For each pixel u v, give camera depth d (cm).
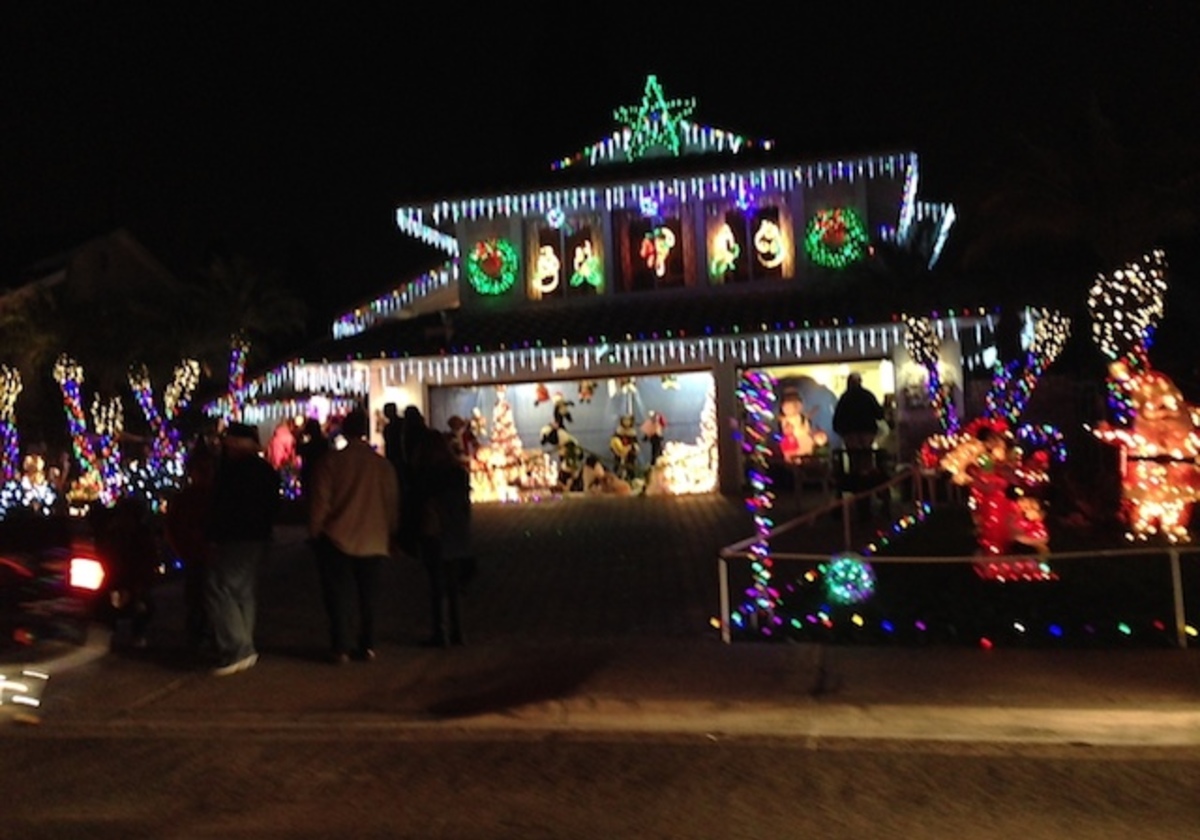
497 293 2453
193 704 958
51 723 919
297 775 780
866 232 2303
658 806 705
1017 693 916
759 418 1703
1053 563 1326
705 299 2339
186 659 1098
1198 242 2302
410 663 1066
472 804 715
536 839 653
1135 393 1492
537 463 2341
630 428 2314
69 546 1248
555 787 745
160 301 2948
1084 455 2125
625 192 2353
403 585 1433
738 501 2077
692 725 883
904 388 2167
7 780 778
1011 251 2025
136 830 676
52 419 2944
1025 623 1138
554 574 1455
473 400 2400
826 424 2256
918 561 1123
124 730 901
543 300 2442
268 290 2994
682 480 2288
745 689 945
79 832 673
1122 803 695
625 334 2191
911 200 2292
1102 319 1780
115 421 2836
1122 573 1293
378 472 1071
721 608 1142
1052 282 1998
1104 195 1797
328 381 2402
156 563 1150
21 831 675
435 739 863
